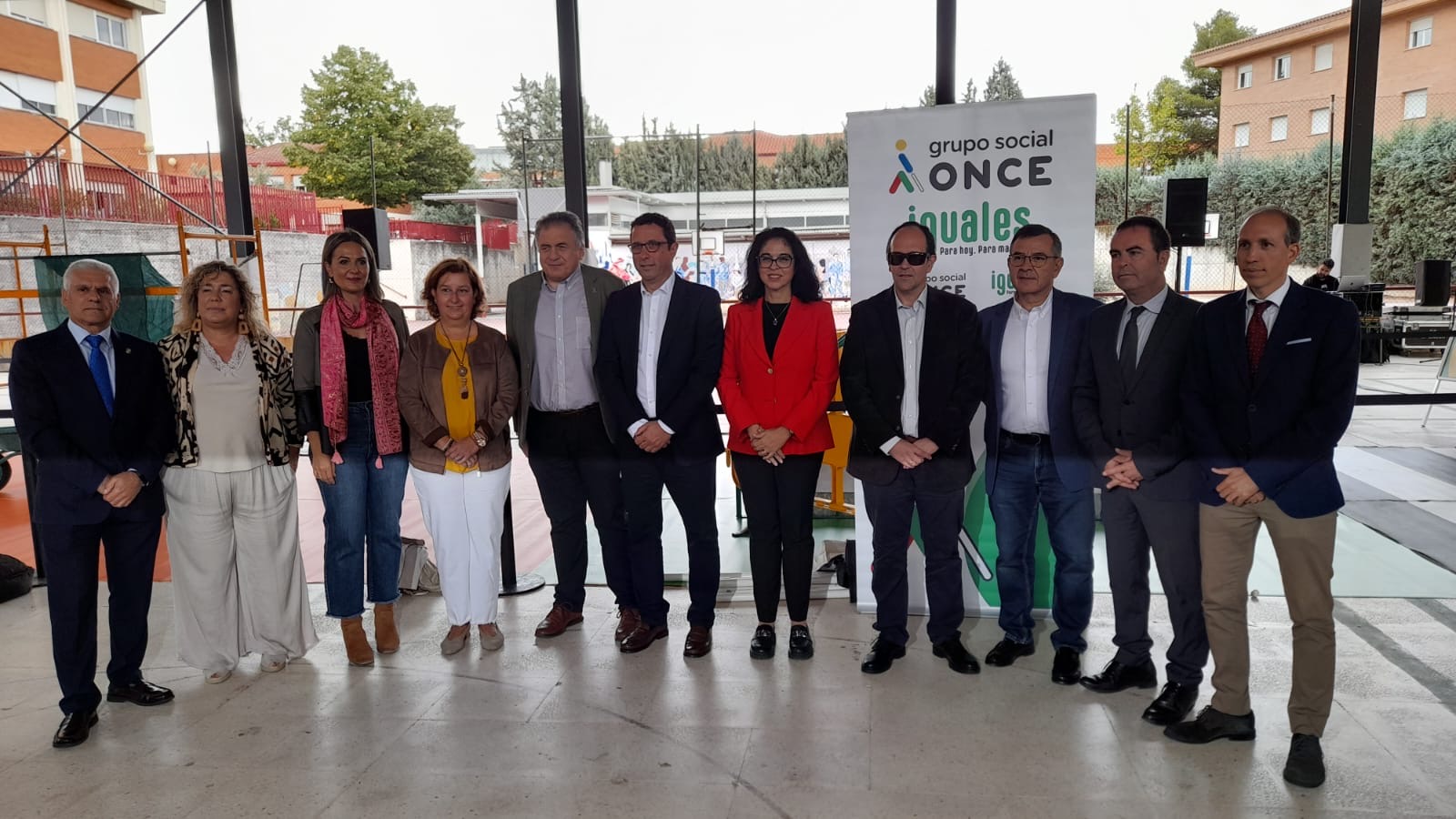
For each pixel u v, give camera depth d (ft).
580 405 10.44
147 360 9.00
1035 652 10.14
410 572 12.62
